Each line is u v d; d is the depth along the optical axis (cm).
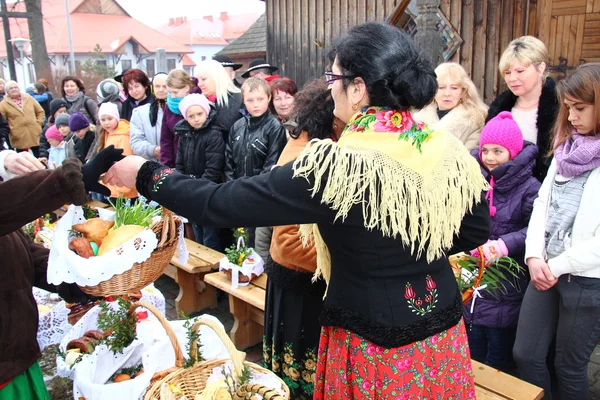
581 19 430
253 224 125
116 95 554
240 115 400
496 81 477
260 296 298
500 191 247
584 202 207
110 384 189
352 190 117
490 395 196
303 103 182
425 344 130
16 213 138
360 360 130
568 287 213
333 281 137
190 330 183
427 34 347
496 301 256
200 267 343
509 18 463
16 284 168
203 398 167
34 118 794
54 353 289
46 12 4328
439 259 135
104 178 144
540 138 267
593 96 198
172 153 432
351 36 128
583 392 225
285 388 171
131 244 158
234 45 1117
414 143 125
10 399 168
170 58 4256
